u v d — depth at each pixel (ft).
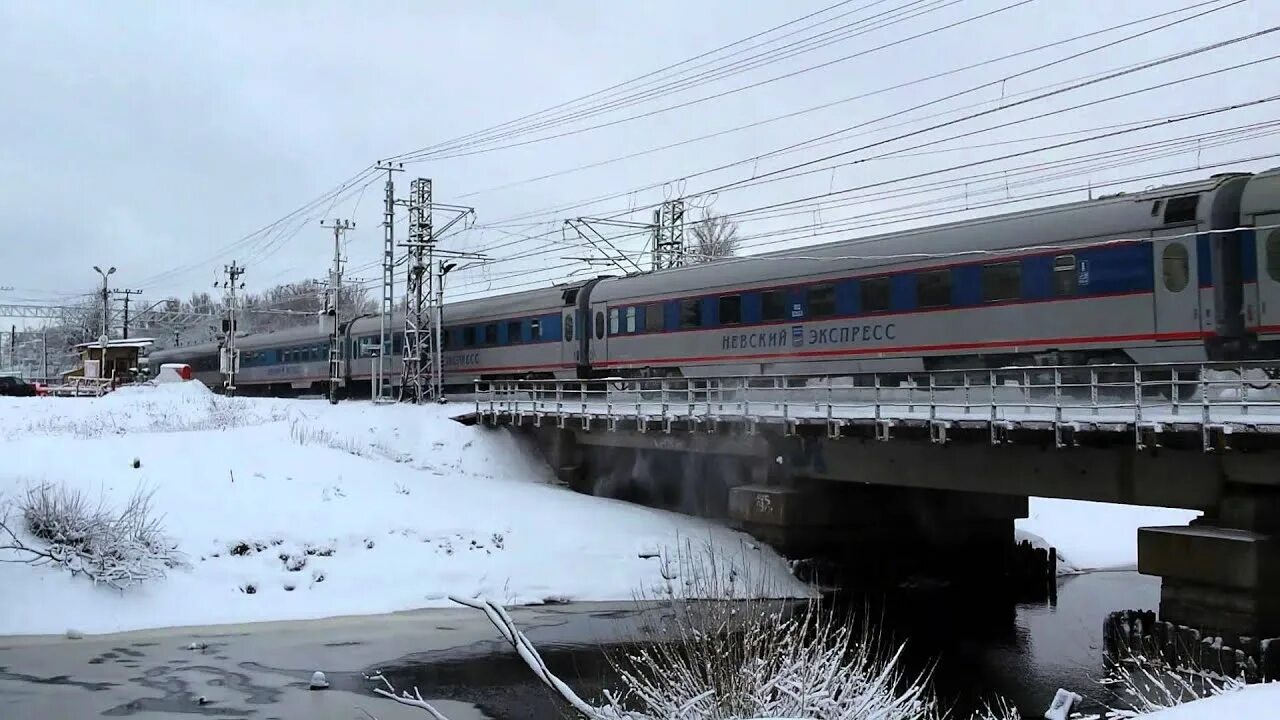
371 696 52.70
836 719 28.66
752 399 86.58
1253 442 54.39
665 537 91.66
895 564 92.99
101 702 49.88
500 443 116.88
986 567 98.63
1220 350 63.67
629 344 112.06
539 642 65.98
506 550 86.53
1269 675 53.78
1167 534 60.08
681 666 30.58
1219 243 63.82
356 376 164.14
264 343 195.52
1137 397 59.88
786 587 84.79
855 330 86.38
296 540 81.10
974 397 75.61
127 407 127.65
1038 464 69.67
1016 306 74.54
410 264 135.33
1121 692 55.11
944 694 57.72
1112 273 69.00
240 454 92.94
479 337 139.23
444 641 65.77
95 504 76.74
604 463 112.78
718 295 100.53
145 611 69.10
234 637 65.82
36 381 222.28
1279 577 56.44
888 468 80.28
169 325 340.39
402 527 86.02
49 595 67.00
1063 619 79.97
